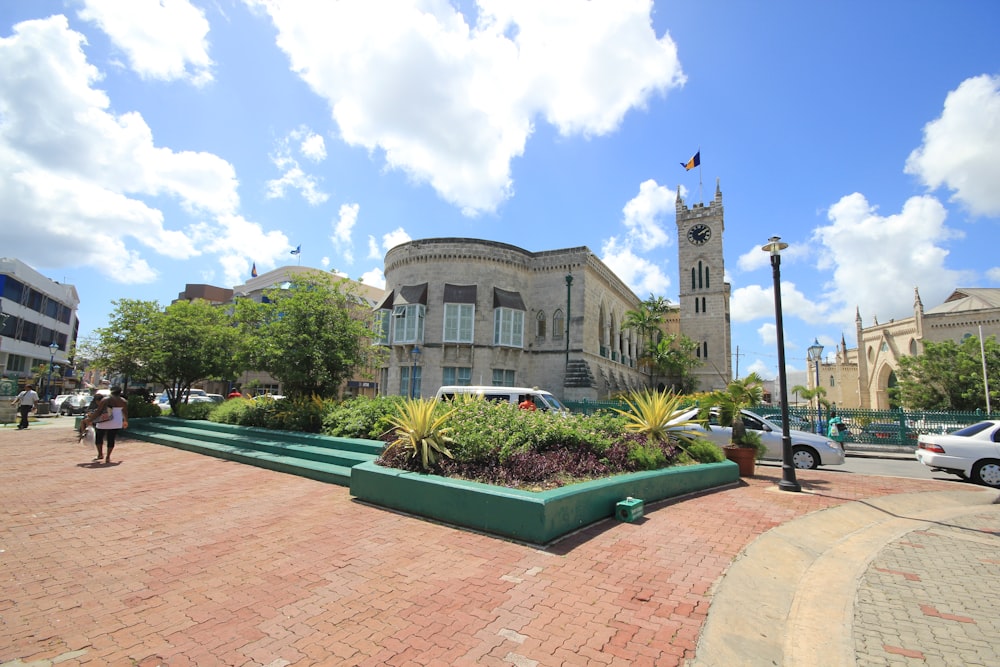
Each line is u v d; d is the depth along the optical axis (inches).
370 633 153.3
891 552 247.1
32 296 1770.4
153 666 134.7
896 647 151.9
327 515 287.7
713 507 319.6
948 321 1834.4
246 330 768.9
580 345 1229.7
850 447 860.0
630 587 188.4
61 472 427.8
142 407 816.3
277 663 136.6
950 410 1193.4
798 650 150.5
